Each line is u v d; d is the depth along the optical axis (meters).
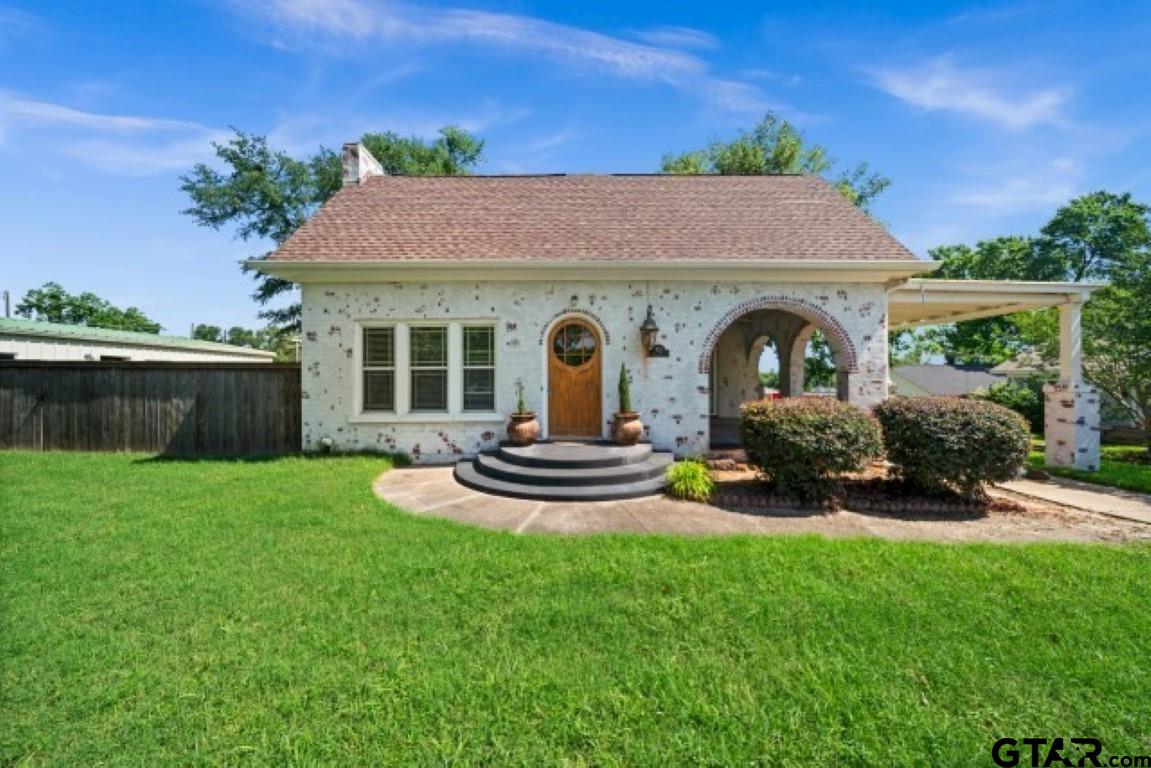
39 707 2.79
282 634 3.55
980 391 20.23
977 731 2.69
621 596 4.15
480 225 11.05
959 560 4.91
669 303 10.45
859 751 2.53
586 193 12.66
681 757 2.51
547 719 2.75
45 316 35.59
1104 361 13.28
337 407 10.50
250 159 21.08
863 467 7.02
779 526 6.25
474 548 5.23
